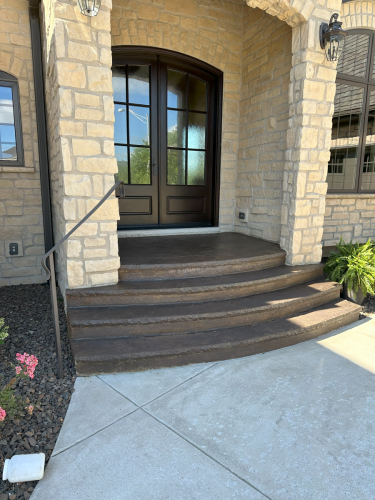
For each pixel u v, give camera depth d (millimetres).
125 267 3156
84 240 2898
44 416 2039
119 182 2766
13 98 4102
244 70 4840
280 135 4188
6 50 3934
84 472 1657
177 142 4945
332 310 3445
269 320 3145
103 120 2781
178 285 3102
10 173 4180
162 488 1573
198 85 4926
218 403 2186
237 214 5227
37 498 1517
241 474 1655
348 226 4996
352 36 4562
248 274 3521
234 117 5004
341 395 2295
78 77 2637
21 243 4355
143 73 4562
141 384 2379
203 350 2627
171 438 1882
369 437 1916
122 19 4090
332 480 1629
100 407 2133
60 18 2510
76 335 2666
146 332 2762
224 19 4656
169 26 4328
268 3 3283
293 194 3791
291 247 3865
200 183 5234
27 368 2035
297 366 2648
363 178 5125
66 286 3109
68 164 2721
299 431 1950
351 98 4770
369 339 3146
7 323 3281
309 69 3510
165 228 5051
